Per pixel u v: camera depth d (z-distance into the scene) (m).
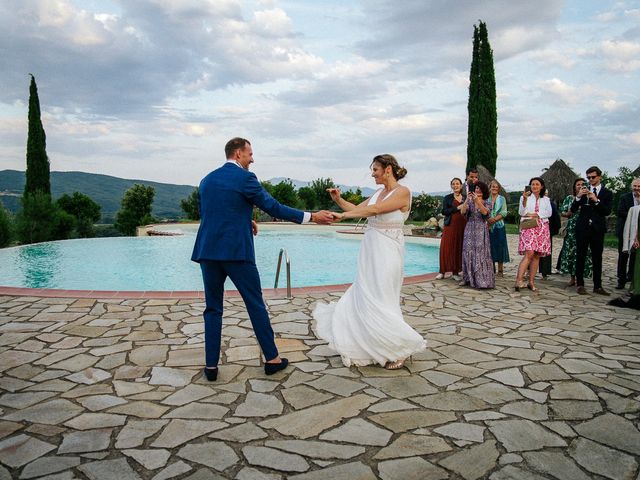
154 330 4.72
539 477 2.20
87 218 37.78
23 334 4.55
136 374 3.53
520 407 2.95
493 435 2.59
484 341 4.43
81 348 4.14
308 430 2.65
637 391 3.21
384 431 2.64
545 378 3.45
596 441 2.53
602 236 6.82
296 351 4.11
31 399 3.07
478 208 7.07
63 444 2.49
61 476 2.19
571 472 2.24
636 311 5.80
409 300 6.38
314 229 24.38
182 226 25.86
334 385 3.32
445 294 6.81
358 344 3.65
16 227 19.89
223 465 2.29
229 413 2.87
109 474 2.21
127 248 16.45
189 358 3.90
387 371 3.61
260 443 2.51
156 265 12.93
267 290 6.88
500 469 2.26
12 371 3.58
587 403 3.01
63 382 3.37
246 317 5.27
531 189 7.06
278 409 2.93
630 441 2.54
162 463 2.31
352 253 15.70
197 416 2.83
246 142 3.59
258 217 29.66
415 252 15.87
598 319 5.36
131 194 46.94
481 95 22.44
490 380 3.41
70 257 14.36
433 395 3.14
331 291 6.81
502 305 6.10
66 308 5.62
